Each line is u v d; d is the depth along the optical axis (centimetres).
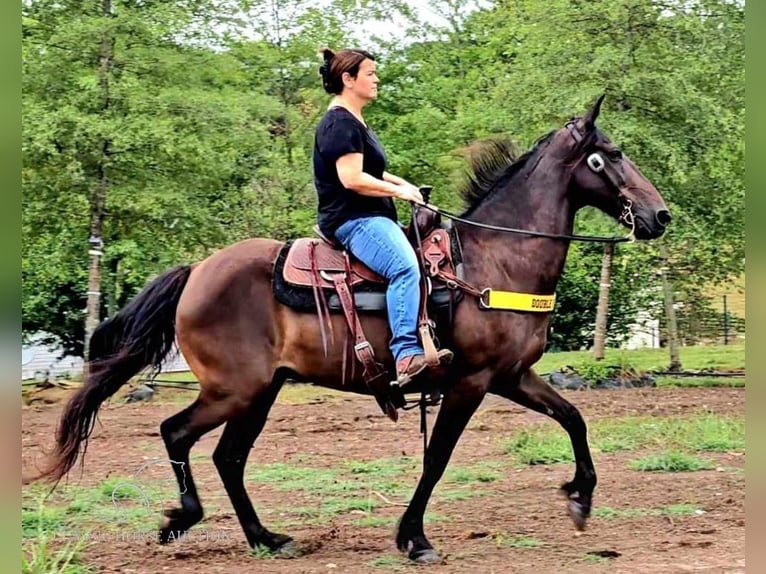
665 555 625
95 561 626
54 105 1470
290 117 1855
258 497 830
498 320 624
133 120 1467
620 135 1490
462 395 628
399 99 2222
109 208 1559
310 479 901
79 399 639
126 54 1499
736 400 1412
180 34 1552
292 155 1898
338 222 626
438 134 2009
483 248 639
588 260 2067
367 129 636
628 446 1039
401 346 610
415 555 620
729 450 1022
